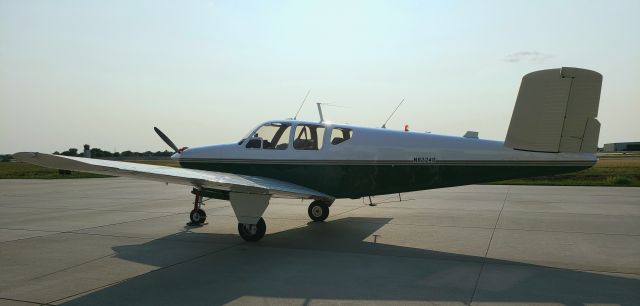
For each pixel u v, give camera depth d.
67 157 5.45
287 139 8.47
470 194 15.51
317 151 8.18
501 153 7.02
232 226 8.79
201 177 6.61
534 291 4.58
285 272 5.37
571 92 6.22
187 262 5.89
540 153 6.62
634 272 5.29
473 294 4.50
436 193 16.02
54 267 5.64
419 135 7.77
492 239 7.33
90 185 20.95
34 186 20.23
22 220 9.57
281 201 13.39
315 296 4.46
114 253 6.43
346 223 9.11
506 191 16.77
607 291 4.57
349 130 8.17
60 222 9.30
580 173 27.48
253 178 7.76
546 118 6.37
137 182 23.12
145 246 6.91
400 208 11.57
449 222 9.16
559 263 5.73
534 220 9.31
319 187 8.20
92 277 5.19
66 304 4.26
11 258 6.12
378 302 4.28
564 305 4.16
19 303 4.29
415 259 6.00
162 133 10.38
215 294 4.54
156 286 4.83
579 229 8.20
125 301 4.34
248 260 5.99
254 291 4.64
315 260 5.97
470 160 7.26
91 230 8.34
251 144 8.73
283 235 7.82
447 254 6.28
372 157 7.86
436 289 4.67
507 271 5.36
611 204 12.05
